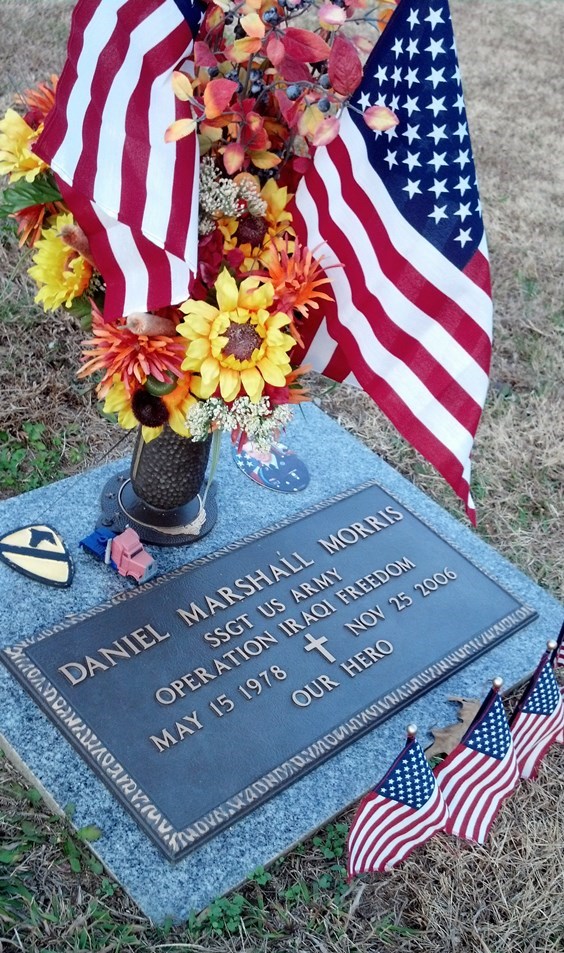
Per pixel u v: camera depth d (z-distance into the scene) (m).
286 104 1.33
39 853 1.43
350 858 1.39
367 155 1.35
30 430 1.92
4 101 2.58
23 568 1.62
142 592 1.62
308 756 1.51
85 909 1.40
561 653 1.49
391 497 1.84
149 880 1.40
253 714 1.53
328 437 1.94
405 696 1.59
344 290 1.42
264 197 1.39
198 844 1.42
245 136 1.35
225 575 1.66
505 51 3.96
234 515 1.77
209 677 1.55
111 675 1.53
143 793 1.44
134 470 1.66
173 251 1.26
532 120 3.43
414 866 1.50
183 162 1.29
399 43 1.30
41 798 1.47
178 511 1.72
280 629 1.62
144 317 1.33
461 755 1.39
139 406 1.43
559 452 2.11
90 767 1.46
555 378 2.30
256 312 1.33
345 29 3.29
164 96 1.29
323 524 1.77
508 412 2.18
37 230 1.44
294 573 1.69
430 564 1.76
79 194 1.28
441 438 1.39
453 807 1.42
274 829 1.46
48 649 1.54
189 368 1.34
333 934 1.43
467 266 1.35
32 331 2.06
